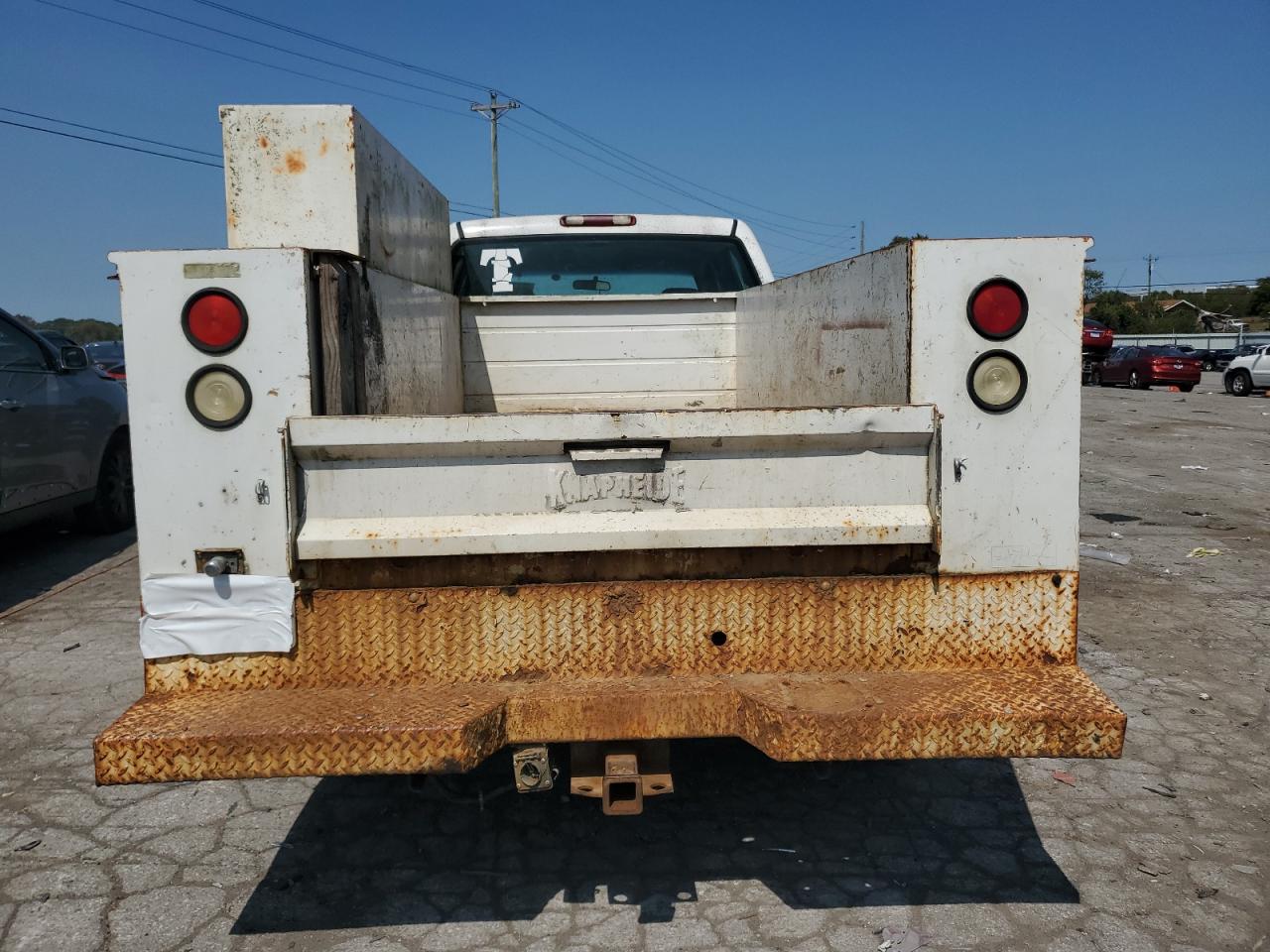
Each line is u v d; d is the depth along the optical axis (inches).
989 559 95.9
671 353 173.5
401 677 94.0
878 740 86.4
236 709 88.8
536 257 194.4
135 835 127.5
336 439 90.5
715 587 94.7
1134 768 147.8
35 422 265.7
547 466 93.7
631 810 93.0
